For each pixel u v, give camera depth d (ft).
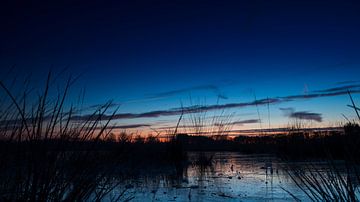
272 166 25.43
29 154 7.91
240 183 17.80
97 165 9.09
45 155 7.98
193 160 30.66
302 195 13.75
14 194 7.85
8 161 8.02
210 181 18.66
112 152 9.94
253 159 33.32
